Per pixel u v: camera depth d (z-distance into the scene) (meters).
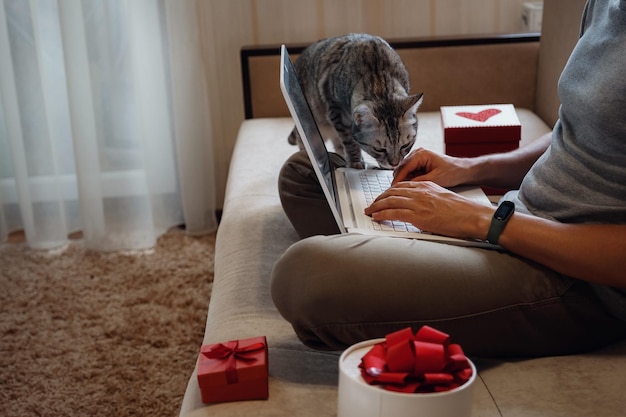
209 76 2.71
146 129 2.63
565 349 1.20
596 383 1.10
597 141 1.16
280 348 1.24
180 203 2.80
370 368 0.92
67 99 2.61
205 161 2.69
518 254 1.18
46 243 2.67
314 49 2.12
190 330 2.12
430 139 2.21
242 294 1.42
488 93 2.58
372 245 1.12
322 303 1.08
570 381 1.11
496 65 2.54
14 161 2.58
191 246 2.66
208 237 2.73
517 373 1.14
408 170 1.58
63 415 1.78
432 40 2.54
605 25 1.18
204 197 2.72
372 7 2.72
